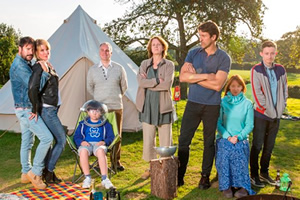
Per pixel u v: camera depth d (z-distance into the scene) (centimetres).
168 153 376
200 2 1441
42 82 390
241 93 413
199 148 621
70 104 669
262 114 414
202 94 392
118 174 466
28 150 423
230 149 393
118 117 479
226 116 410
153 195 390
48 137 392
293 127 886
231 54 1752
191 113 402
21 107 394
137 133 730
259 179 426
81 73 670
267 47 407
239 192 385
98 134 435
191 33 1585
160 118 438
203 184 412
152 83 425
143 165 512
